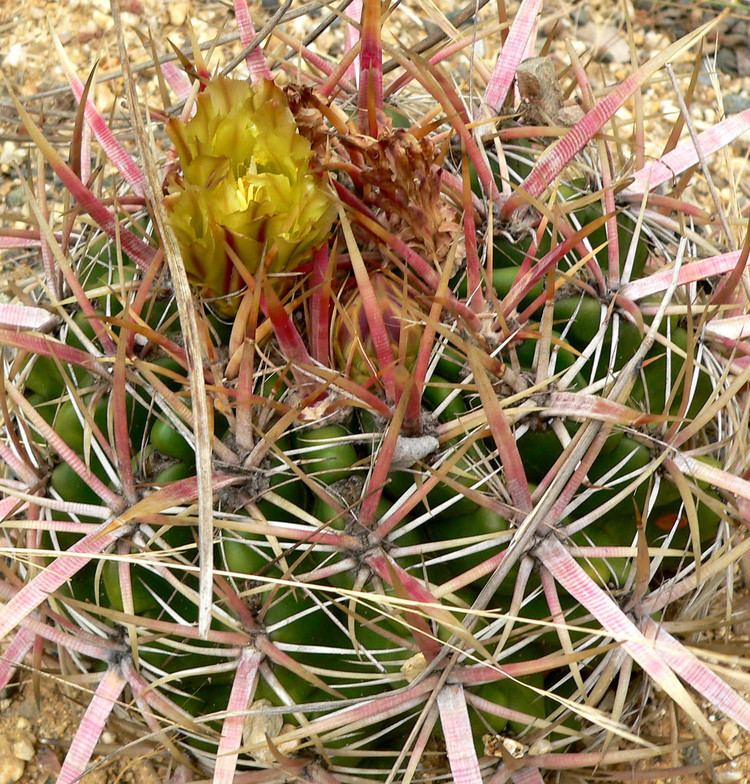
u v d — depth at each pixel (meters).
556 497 0.33
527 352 0.35
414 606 0.32
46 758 0.44
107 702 0.36
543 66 0.40
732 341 0.39
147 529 0.34
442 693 0.34
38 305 0.39
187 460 0.34
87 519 0.36
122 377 0.33
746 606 0.42
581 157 0.43
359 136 0.34
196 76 0.37
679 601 0.40
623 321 0.37
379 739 0.36
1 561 0.40
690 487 0.35
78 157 0.38
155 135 0.60
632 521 0.37
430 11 0.41
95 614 0.37
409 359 0.34
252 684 0.34
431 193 0.34
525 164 0.40
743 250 0.37
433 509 0.33
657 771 0.39
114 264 0.39
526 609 0.35
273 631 0.34
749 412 0.40
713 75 0.46
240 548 0.33
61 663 0.40
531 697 0.36
